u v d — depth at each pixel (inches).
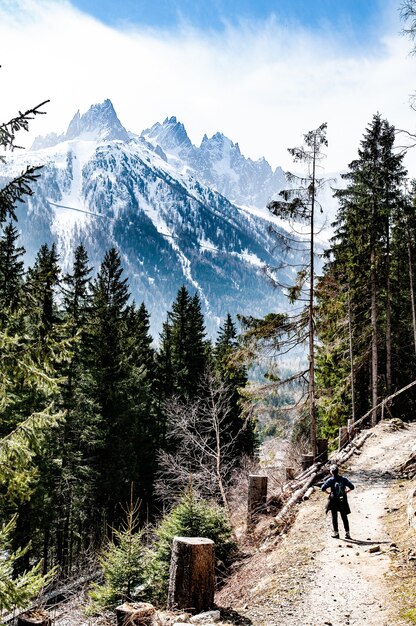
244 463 1012.5
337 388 1198.3
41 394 826.2
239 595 373.1
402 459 732.7
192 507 501.4
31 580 239.6
